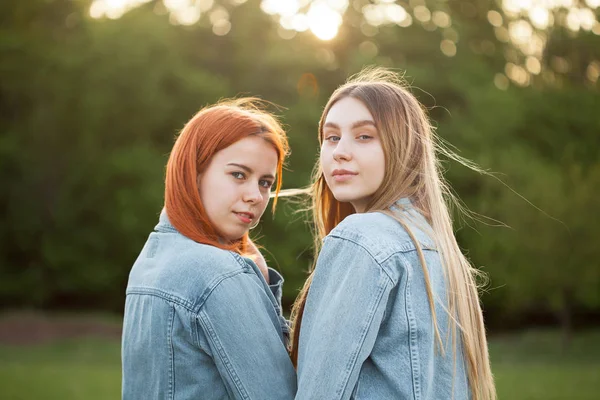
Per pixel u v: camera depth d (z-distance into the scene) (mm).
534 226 16469
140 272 2092
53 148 21672
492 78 21703
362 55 20250
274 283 2275
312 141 20547
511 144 20391
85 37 21219
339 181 2043
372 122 2016
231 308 1916
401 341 1816
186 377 1956
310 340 1816
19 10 22406
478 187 19531
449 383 1909
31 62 21016
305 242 19703
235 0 23359
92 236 21578
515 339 19469
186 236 2055
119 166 20500
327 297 1844
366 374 1823
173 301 1947
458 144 19797
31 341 17484
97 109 20656
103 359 15133
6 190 21750
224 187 2057
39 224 21828
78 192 21594
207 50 22938
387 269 1808
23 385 11469
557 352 16766
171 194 2086
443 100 21312
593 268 16266
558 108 21531
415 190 2053
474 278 2223
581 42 22266
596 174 16750
